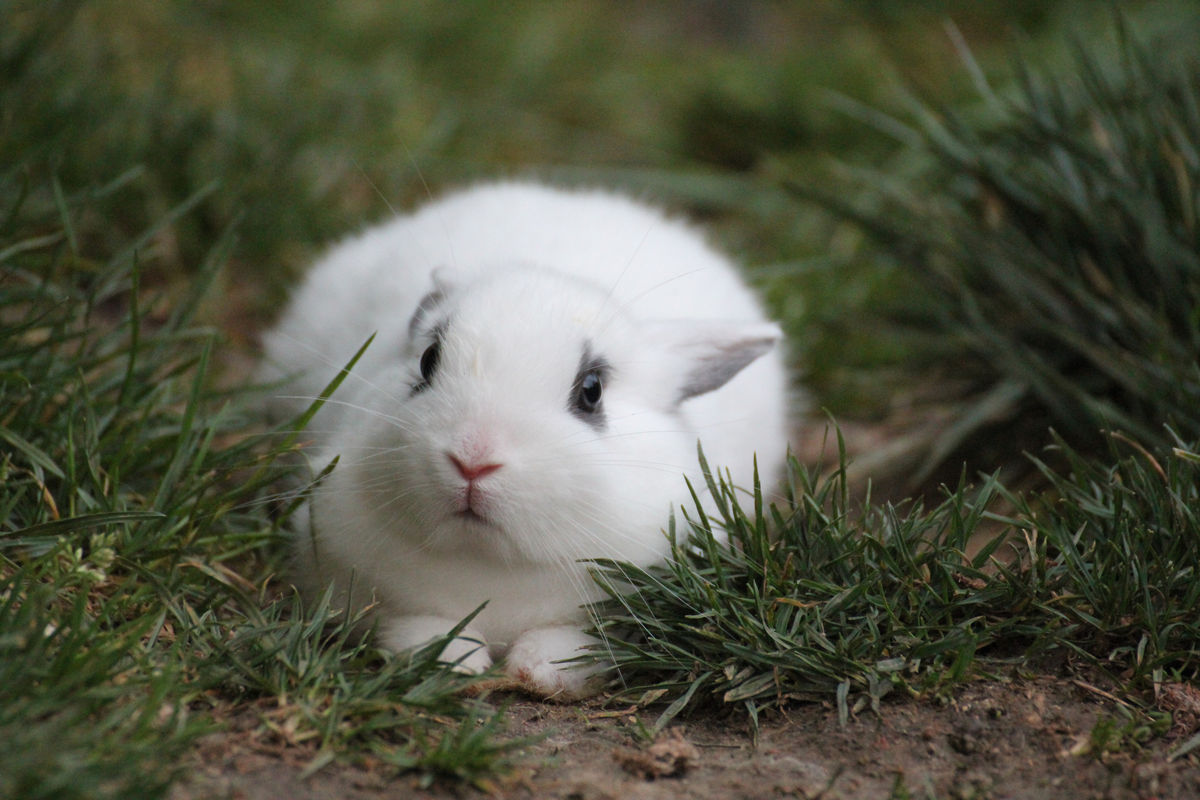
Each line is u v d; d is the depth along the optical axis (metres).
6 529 4.11
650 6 13.47
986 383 6.20
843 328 6.89
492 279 4.41
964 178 6.55
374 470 4.04
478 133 9.40
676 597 4.03
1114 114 5.80
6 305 4.93
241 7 9.80
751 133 10.08
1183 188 5.41
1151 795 3.41
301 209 7.30
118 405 4.64
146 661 3.50
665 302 5.03
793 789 3.43
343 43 9.89
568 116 10.30
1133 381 5.15
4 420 4.39
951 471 5.68
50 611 3.58
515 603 4.19
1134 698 3.79
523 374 3.98
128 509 4.30
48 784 2.80
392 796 3.22
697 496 4.41
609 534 4.05
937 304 6.28
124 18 8.89
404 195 8.06
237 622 3.97
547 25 11.21
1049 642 3.93
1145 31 8.65
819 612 3.97
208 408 5.19
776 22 13.27
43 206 5.88
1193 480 4.41
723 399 4.95
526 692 4.03
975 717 3.71
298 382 5.33
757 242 8.40
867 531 4.24
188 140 7.21
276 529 4.50
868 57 10.37
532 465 3.84
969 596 4.05
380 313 5.14
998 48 10.65
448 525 3.90
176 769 3.11
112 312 6.36
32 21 6.80
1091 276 5.64
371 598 4.24
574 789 3.38
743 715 3.85
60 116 6.62
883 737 3.66
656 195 9.04
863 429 6.35
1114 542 4.05
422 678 3.73
